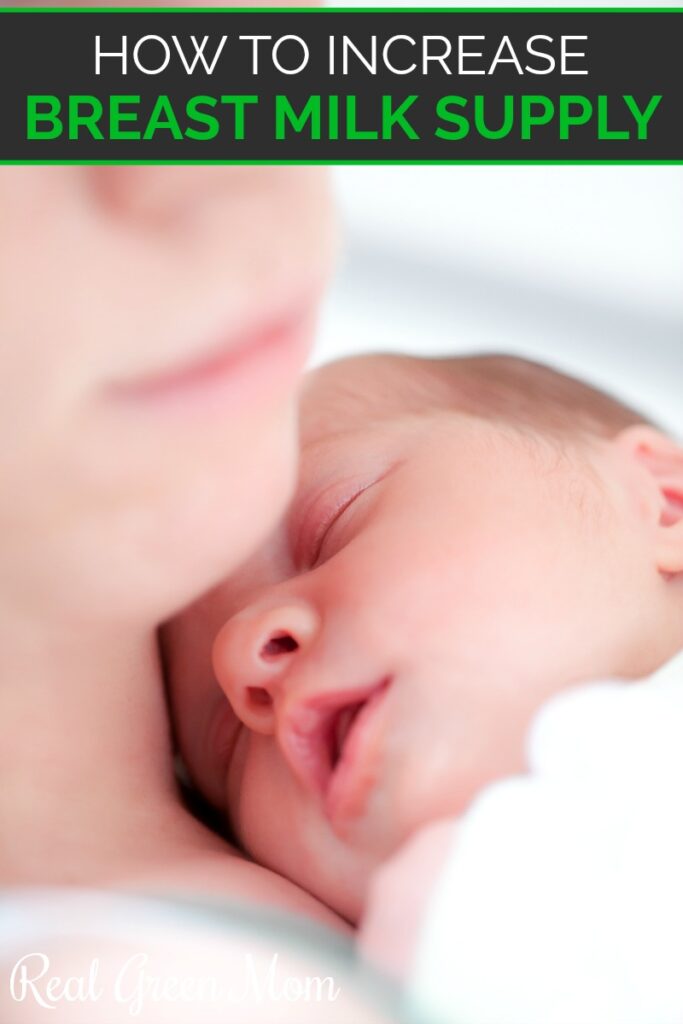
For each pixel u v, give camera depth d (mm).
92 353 273
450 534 340
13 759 325
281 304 282
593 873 300
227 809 361
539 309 531
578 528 346
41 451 277
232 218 278
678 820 305
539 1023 290
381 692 327
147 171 275
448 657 327
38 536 285
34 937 298
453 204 551
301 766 328
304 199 287
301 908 319
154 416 277
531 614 333
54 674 322
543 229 550
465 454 357
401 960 296
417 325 509
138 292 273
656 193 554
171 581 294
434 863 301
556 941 294
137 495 282
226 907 308
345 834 325
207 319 276
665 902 298
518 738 323
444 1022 291
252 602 344
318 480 359
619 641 337
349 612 332
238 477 289
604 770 310
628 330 529
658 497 365
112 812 330
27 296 272
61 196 273
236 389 281
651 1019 292
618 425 389
